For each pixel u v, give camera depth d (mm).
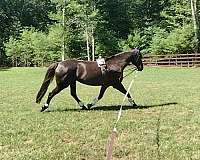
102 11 61781
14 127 11516
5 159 8273
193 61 44000
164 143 9422
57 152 8758
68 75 13977
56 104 16359
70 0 55781
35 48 59000
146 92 20328
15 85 26594
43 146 9367
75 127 11328
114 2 66750
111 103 16406
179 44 50031
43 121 12391
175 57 46281
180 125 11547
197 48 49406
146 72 37156
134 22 67188
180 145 9211
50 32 57750
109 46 60031
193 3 49781
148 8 68562
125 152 8664
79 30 59406
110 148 5984
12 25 69938
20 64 61531
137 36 59094
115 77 14305
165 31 56844
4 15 71375
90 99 18172
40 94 14031
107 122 12016
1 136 10406
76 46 61000
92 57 57969
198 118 12570
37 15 74688
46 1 75438
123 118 12656
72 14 57625
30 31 61562
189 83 25203
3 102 17312
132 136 10148
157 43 52750
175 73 35156
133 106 15203
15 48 60438
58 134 10523
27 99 18406
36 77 35312
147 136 10164
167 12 55906
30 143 9688
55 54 58312
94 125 11586
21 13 73438
